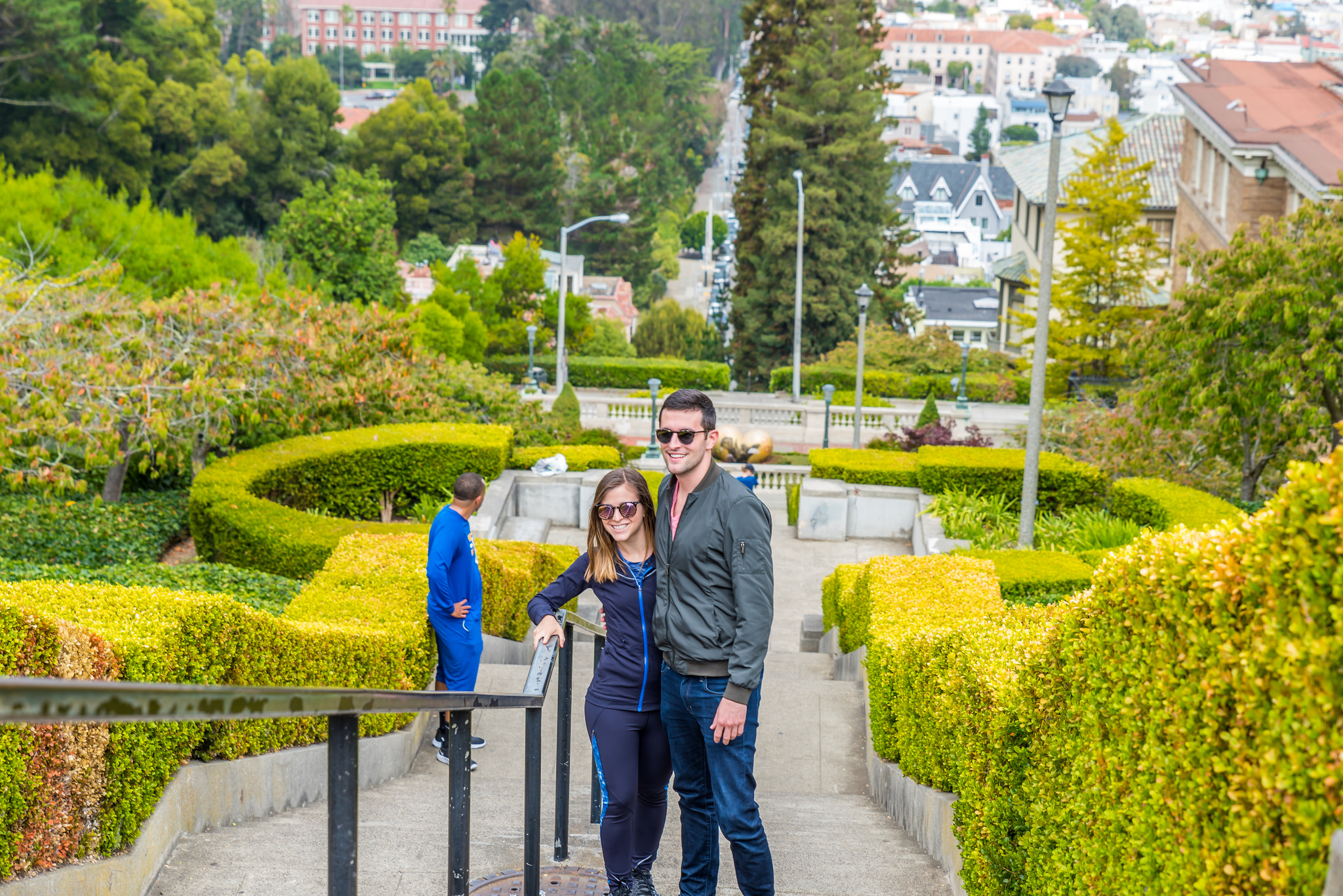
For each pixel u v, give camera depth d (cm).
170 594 573
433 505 1738
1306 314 1636
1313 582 237
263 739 638
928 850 620
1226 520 292
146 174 7094
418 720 855
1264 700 249
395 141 9281
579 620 560
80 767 444
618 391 4897
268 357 1633
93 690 173
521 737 900
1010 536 1731
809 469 2647
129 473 1653
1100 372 4122
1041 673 400
